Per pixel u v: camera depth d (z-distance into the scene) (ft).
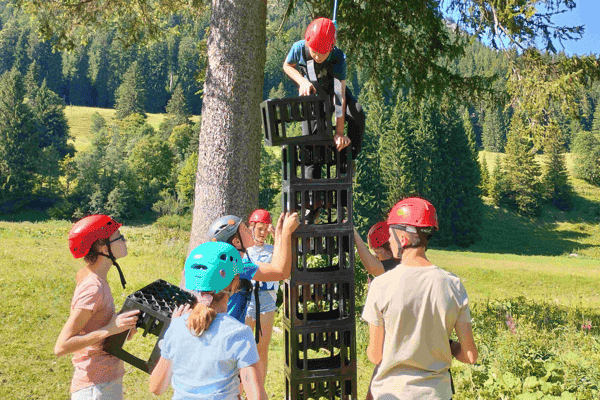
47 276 34.91
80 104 579.48
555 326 34.86
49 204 302.66
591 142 440.86
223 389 7.09
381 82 40.52
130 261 46.50
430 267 8.32
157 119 552.00
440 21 35.88
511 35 30.83
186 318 7.57
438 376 8.15
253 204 26.61
